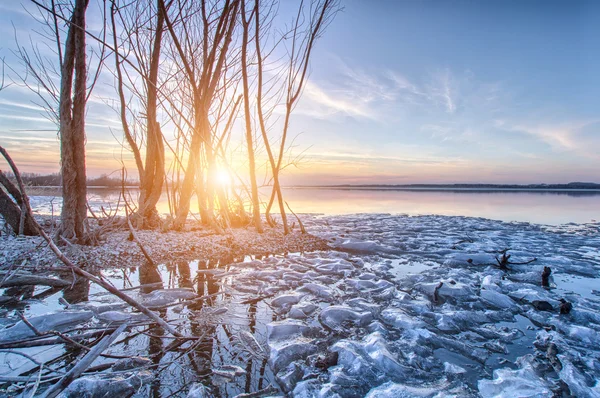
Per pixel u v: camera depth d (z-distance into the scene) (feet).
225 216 22.80
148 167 22.00
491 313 10.92
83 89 16.08
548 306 11.27
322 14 20.30
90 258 15.34
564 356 8.12
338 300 11.96
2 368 7.11
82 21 15.56
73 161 16.28
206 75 19.89
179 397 6.44
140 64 19.62
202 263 16.51
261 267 16.08
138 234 19.56
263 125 21.56
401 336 9.31
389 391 6.56
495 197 92.68
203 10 19.58
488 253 19.27
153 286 12.78
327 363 7.61
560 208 55.88
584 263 17.46
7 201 17.34
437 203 66.74
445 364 7.77
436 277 14.83
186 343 8.48
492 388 6.81
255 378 7.15
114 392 6.42
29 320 8.88
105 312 9.82
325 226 30.19
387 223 33.47
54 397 5.49
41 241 16.17
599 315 10.37
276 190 22.74
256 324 9.75
